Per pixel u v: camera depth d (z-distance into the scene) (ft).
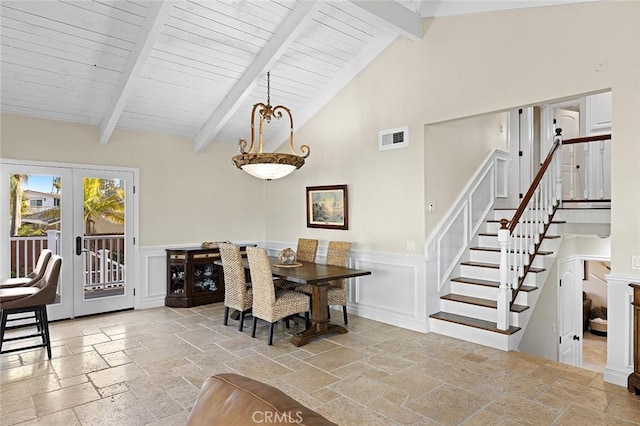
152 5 11.56
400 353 12.33
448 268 15.65
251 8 12.71
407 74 15.02
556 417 8.49
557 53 11.27
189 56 14.12
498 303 12.85
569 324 18.12
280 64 15.80
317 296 13.83
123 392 9.68
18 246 15.08
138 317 16.53
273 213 21.63
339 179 17.76
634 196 9.89
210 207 20.25
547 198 16.02
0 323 11.75
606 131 18.04
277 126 20.03
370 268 16.40
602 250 18.16
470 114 13.21
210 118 18.04
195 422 3.78
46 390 9.77
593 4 10.61
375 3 12.92
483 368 11.12
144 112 16.72
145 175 18.13
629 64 9.99
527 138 21.25
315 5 12.57
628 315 9.96
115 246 17.38
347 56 16.33
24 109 14.87
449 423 8.28
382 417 8.51
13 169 14.92
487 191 18.54
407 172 15.06
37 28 11.64
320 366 11.29
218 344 13.16
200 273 19.02
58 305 15.97
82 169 16.51
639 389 9.36
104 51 12.97
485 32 12.81
